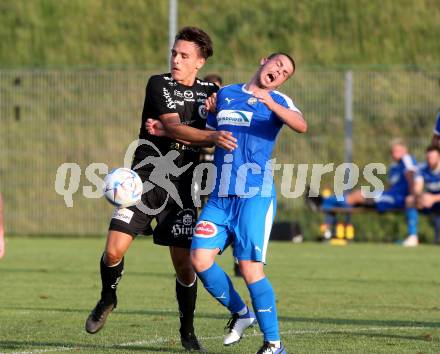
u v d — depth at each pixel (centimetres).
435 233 7838
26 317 3378
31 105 8769
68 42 10075
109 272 2620
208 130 2588
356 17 10112
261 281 2414
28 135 8725
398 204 7744
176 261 2650
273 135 2480
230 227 2455
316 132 8450
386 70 8675
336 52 9850
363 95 8612
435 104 8550
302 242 7962
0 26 10200
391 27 10044
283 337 2898
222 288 2492
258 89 2505
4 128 8744
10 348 2661
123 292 4228
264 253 2438
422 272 5319
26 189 8606
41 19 10256
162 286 4488
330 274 5169
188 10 10200
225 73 8494
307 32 10006
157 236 2658
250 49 9831
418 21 10094
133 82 8688
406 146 8475
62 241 7819
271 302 2414
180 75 2634
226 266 5769
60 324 3188
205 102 2622
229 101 2511
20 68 9738
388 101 8581
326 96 8525
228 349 2686
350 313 3528
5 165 8669
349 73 8406
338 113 8500
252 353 2606
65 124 8706
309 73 8575
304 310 3622
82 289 4350
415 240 7750
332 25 10069
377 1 10256
